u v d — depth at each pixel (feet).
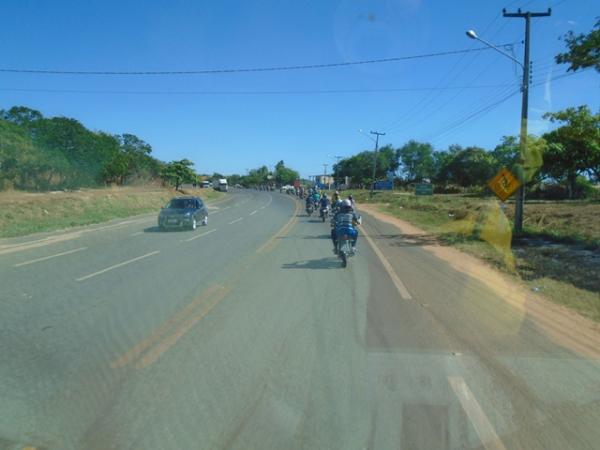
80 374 17.01
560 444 12.59
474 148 257.96
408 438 12.81
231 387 15.88
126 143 202.59
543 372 17.24
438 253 47.80
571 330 22.22
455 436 12.92
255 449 12.28
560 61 50.80
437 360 18.35
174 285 32.19
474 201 133.28
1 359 18.49
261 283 32.91
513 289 30.94
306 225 82.07
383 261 42.65
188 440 12.69
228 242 57.06
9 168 118.73
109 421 13.69
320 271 37.63
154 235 65.67
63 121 140.26
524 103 59.21
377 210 128.06
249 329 22.29
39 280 34.04
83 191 123.95
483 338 21.02
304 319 23.99
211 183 386.52
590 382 16.40
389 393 15.46
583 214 82.48
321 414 14.06
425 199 157.28
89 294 29.55
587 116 58.85
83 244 55.42
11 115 136.56
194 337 21.08
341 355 18.86
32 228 71.10
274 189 429.79
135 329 22.31
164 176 196.54
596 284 31.83
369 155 376.68
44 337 21.15
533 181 144.05
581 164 128.57
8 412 14.24
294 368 17.51
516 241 55.26
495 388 15.89
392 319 23.99
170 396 15.23
